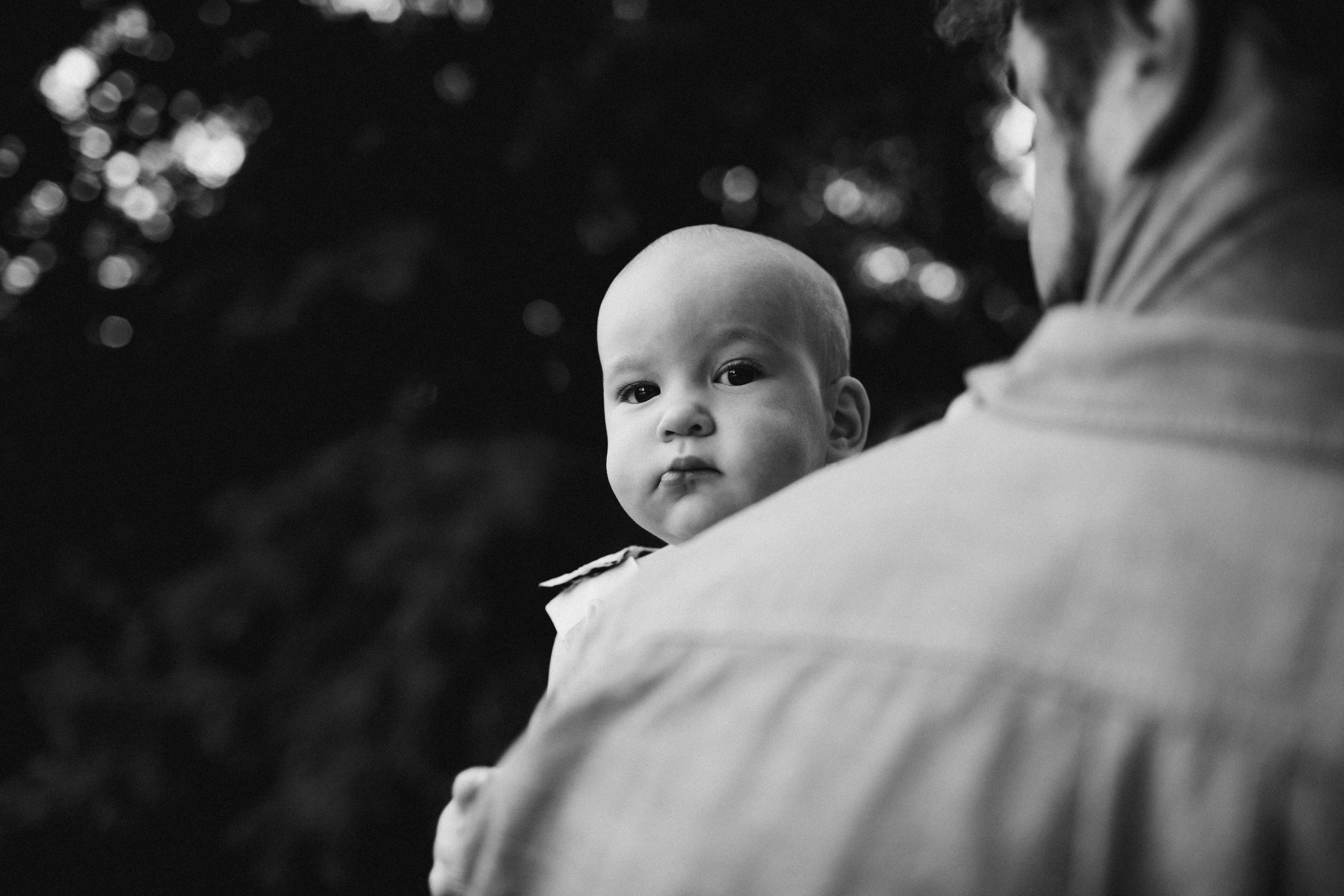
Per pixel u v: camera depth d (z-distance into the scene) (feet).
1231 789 2.59
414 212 25.08
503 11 25.44
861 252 25.35
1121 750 2.66
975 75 24.73
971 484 3.02
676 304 5.84
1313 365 2.88
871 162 26.21
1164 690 2.66
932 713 2.76
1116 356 3.03
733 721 2.94
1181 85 3.13
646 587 3.37
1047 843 2.66
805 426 5.86
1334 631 2.65
